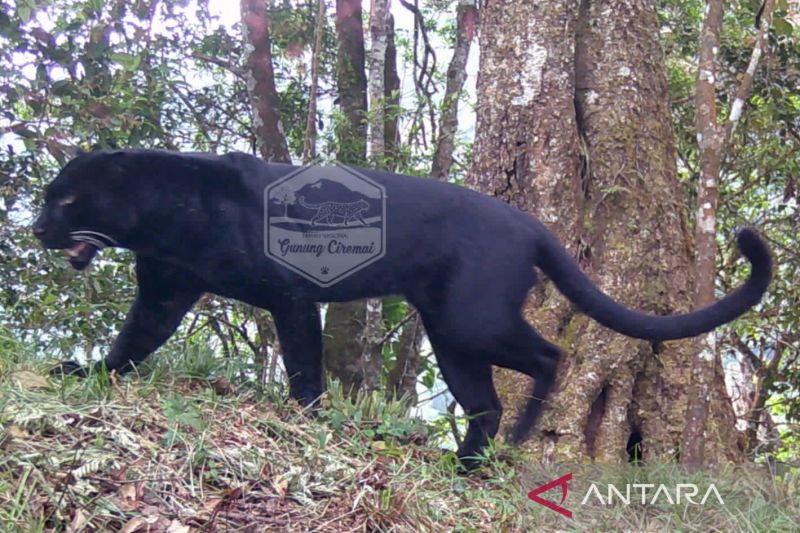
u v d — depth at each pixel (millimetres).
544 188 5930
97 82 7027
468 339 4715
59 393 4191
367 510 3828
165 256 4754
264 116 8656
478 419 4957
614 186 5957
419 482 4312
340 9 9797
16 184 7062
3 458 3469
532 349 4781
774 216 9258
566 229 5902
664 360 5746
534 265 4828
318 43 8180
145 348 4977
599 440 5590
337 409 4988
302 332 4824
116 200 4617
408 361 9000
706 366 5074
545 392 4820
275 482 3879
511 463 5082
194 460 3826
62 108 6930
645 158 6051
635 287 5855
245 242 4684
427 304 4867
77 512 3342
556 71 6023
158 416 4133
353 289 4820
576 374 5629
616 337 5668
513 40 6086
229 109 9633
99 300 7457
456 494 4535
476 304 4691
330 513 3820
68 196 4578
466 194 4867
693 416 5078
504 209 4867
